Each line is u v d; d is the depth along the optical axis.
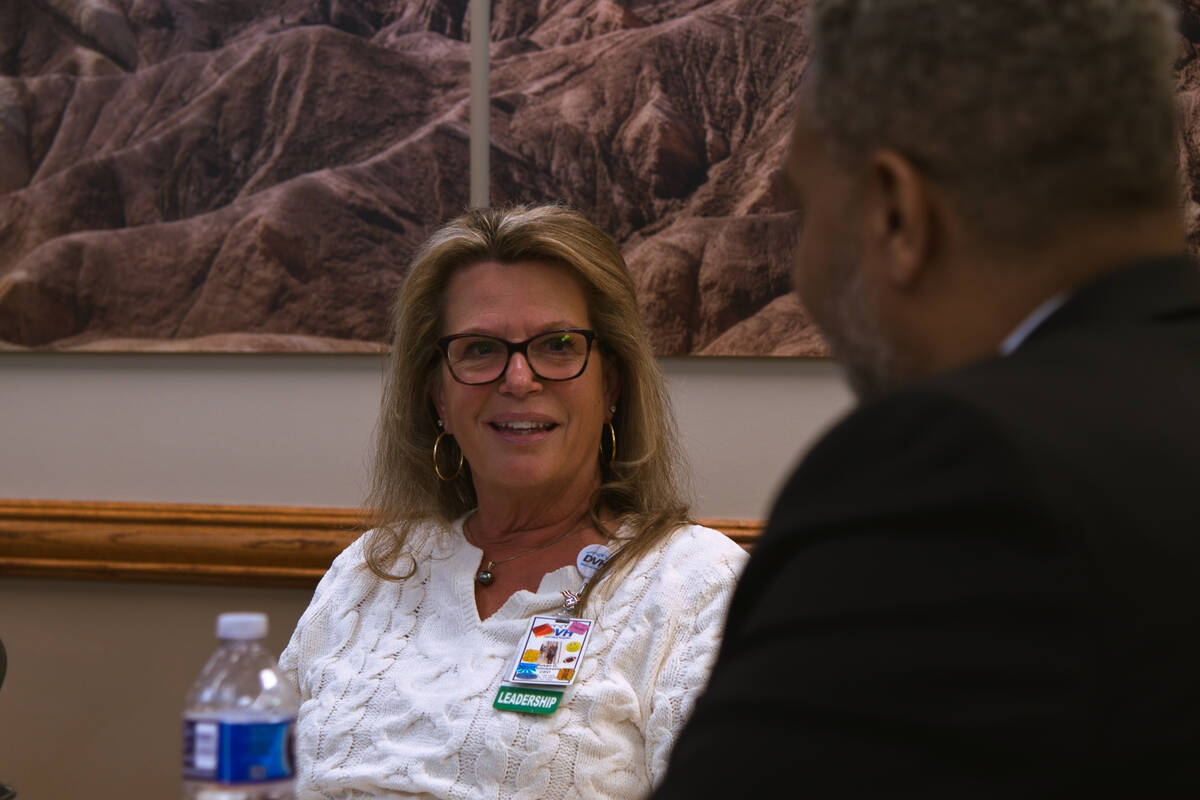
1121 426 0.52
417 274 1.98
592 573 1.80
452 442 2.06
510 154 2.59
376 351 2.63
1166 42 0.61
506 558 1.90
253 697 1.34
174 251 2.69
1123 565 0.48
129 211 2.70
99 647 2.78
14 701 2.79
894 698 0.49
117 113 2.71
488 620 1.79
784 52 2.51
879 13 0.64
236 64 2.68
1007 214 0.60
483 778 1.61
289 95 2.66
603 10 2.57
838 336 0.71
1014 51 0.59
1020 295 0.61
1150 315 0.58
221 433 2.76
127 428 2.79
